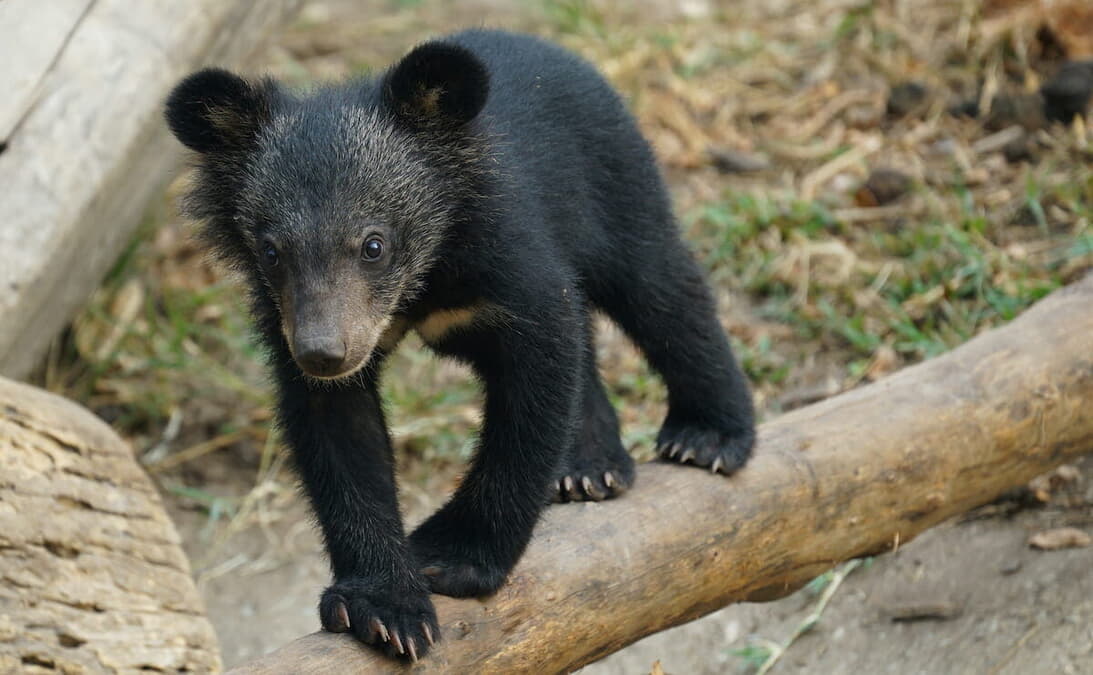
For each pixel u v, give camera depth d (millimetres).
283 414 8789
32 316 12031
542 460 8648
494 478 8586
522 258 8828
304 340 7957
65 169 12125
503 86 9781
